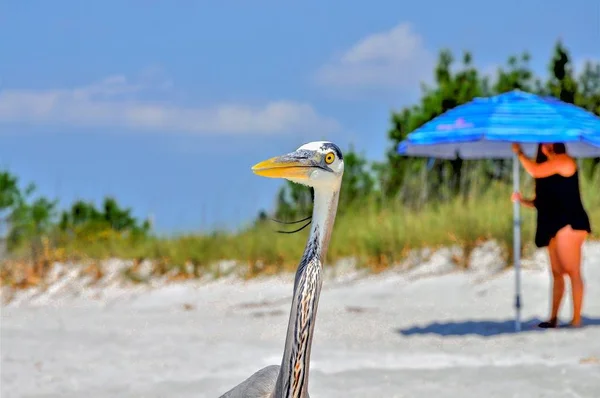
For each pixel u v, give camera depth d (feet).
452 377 35.19
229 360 40.60
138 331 51.90
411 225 76.84
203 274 82.53
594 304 54.08
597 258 64.03
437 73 107.65
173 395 33.68
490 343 43.86
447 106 104.27
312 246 20.57
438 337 46.26
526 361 38.55
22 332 51.65
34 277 87.35
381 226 78.48
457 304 57.67
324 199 20.67
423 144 45.88
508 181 87.30
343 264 75.92
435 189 91.20
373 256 74.79
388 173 102.99
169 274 83.97
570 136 43.09
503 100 45.75
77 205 105.09
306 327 20.18
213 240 86.84
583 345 41.81
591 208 74.74
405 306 58.13
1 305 79.97
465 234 71.20
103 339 48.08
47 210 106.11
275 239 83.76
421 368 37.42
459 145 51.11
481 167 88.99
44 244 93.61
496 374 35.53
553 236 46.65
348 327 50.47
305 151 20.58
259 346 45.01
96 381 36.17
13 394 34.12
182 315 60.85
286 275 78.18
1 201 102.99
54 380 36.50
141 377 36.94
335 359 40.11
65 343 46.37
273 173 20.48
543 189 47.03
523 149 51.88
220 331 51.24
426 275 67.92
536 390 32.71
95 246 92.07
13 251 96.07
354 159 103.55
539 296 57.57
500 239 69.00
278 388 20.36
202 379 36.09
